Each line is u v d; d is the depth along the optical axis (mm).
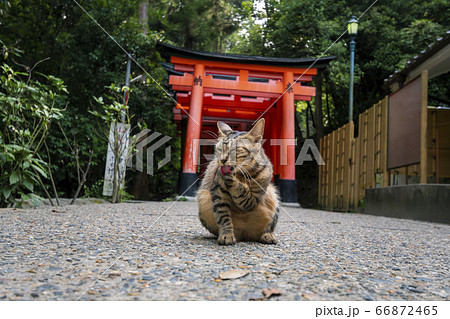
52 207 6074
